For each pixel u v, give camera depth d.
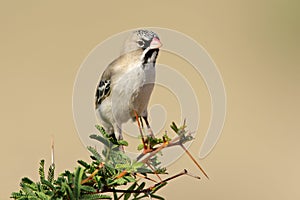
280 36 29.33
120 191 5.47
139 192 5.49
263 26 29.64
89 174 5.51
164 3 28.77
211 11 28.94
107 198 5.28
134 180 5.45
